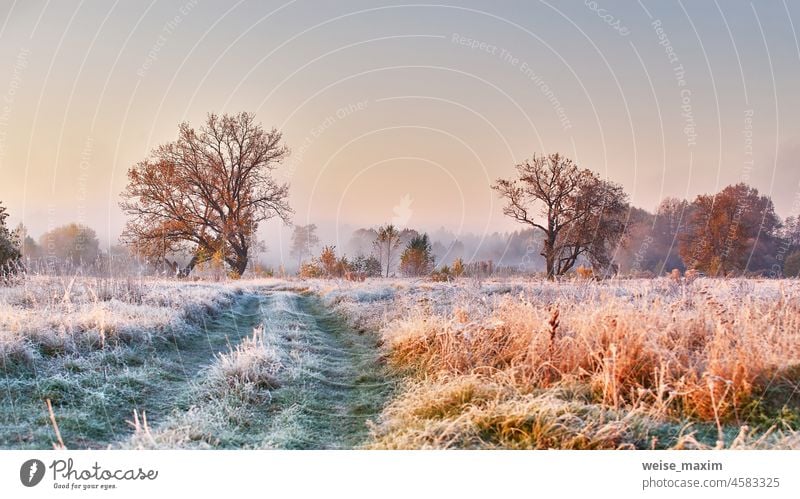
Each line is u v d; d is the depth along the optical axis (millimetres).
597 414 4887
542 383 5926
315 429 5801
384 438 5164
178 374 7465
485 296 11531
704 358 5719
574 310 7680
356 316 12633
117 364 7219
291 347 9414
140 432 4992
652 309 7250
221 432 5340
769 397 4996
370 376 7883
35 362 6559
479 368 6586
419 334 8406
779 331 6184
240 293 19594
